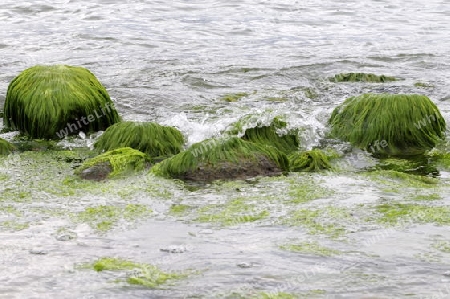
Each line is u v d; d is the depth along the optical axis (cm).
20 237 2784
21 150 4047
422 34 7981
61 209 3114
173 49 6962
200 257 2603
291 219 2989
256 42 7438
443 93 5306
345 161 3919
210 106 4953
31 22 8344
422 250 2658
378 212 3061
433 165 3866
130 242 2745
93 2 9831
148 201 3222
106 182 3475
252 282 2403
